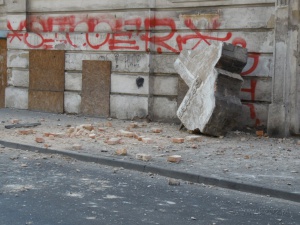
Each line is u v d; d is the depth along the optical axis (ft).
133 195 25.13
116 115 51.75
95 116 53.01
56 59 55.52
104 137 40.57
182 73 44.24
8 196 24.27
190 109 42.39
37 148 35.91
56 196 24.50
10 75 59.52
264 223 21.33
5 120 49.85
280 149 36.94
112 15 51.49
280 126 41.98
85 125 43.70
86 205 23.09
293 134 41.96
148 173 30.14
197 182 28.22
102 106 52.47
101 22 52.34
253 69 44.14
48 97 56.39
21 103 58.80
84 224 20.35
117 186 26.89
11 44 58.90
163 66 49.01
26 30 57.62
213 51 41.50
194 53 43.55
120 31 51.03
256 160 32.89
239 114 41.32
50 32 55.98
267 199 25.23
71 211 22.09
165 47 48.80
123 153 33.55
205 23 46.39
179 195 25.43
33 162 32.48
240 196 25.67
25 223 20.26
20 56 58.34
